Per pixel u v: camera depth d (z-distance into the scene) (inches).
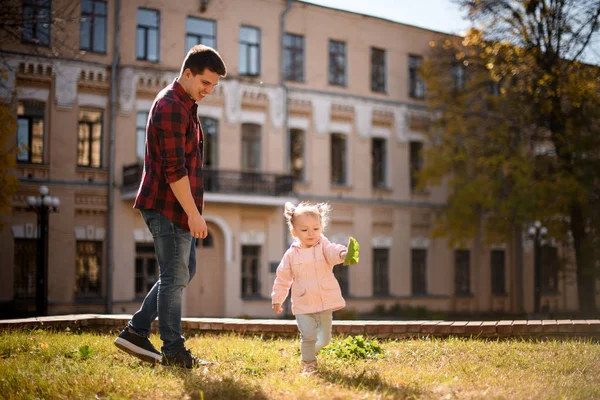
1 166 697.6
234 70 1081.4
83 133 982.4
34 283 935.0
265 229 1091.3
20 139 939.3
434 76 1165.7
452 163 1120.8
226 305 1038.4
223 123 1069.1
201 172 229.1
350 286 1178.0
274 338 340.2
